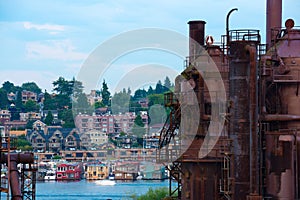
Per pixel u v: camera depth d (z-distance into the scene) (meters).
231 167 101.06
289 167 100.56
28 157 111.81
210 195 106.00
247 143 100.31
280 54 105.69
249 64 100.62
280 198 100.56
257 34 102.88
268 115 103.56
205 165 106.31
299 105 104.12
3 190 104.25
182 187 109.81
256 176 98.88
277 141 101.19
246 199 99.62
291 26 107.38
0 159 105.12
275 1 118.75
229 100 101.75
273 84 104.75
